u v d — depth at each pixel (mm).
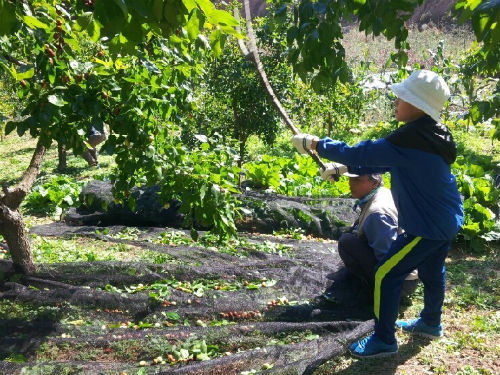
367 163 2057
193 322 2660
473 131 9711
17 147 10617
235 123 6426
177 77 2504
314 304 2807
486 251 3967
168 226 4641
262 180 5832
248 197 4734
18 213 2992
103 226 4770
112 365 2199
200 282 3090
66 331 2502
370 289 2832
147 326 2586
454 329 2637
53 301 2729
